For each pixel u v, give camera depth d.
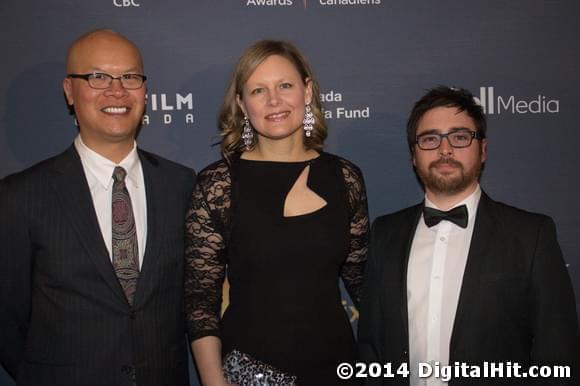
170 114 2.61
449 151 1.90
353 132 2.64
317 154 2.16
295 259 1.95
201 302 2.00
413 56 2.63
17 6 2.53
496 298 1.78
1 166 2.56
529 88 2.65
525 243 1.81
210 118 2.61
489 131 2.65
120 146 2.05
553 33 2.64
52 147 2.57
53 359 1.91
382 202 2.67
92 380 1.90
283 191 2.01
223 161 2.09
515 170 2.66
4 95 2.54
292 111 2.01
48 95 2.56
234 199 1.99
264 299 1.94
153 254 2.00
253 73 2.01
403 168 2.66
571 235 2.68
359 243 2.16
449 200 1.97
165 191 2.12
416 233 2.00
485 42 2.63
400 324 1.88
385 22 2.62
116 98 1.98
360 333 2.07
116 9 2.55
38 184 1.97
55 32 2.54
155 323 1.99
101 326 1.91
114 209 2.00
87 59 2.00
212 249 2.00
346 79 2.63
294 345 1.92
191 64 2.59
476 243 1.85
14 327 2.06
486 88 2.64
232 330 1.96
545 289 1.76
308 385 1.91
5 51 2.53
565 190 2.67
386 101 2.64
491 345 1.76
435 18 2.62
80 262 1.91
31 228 1.93
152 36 2.57
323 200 2.03
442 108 1.95
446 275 1.89
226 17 2.58
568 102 2.66
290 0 2.60
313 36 2.61
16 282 1.98
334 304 2.01
